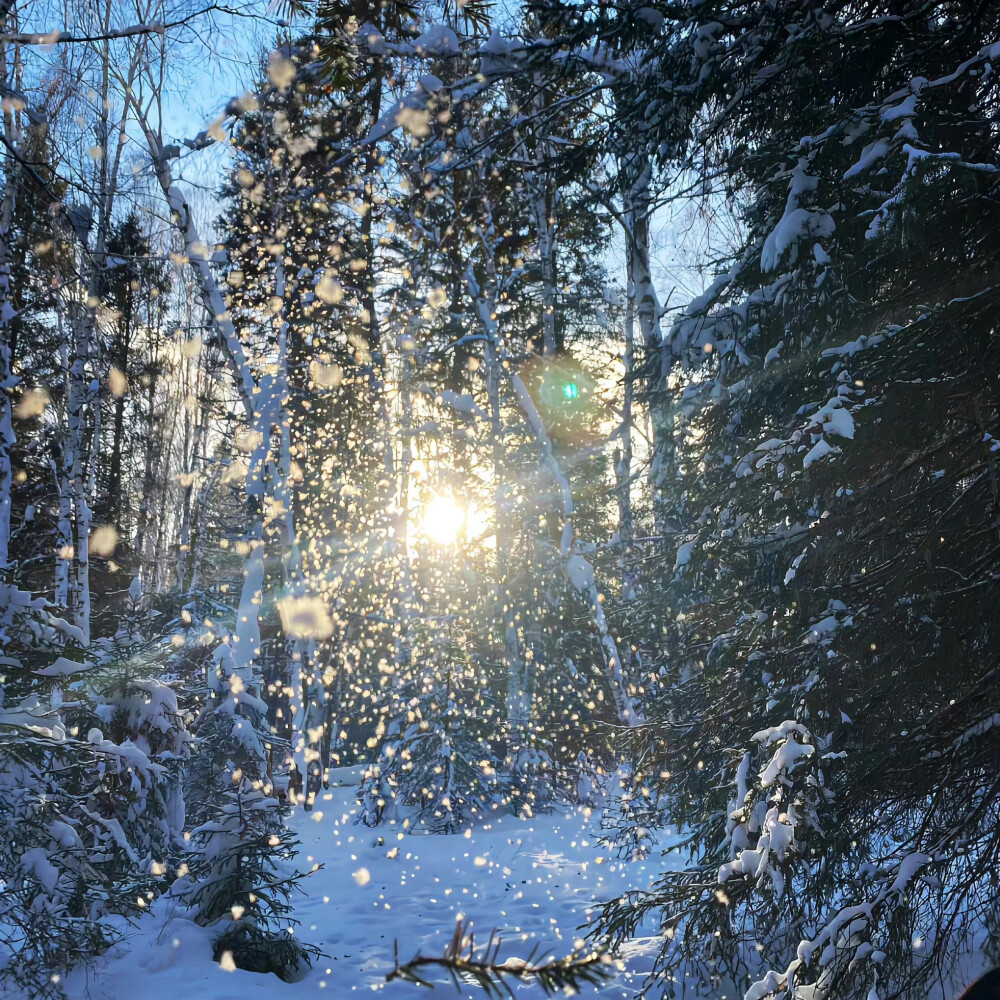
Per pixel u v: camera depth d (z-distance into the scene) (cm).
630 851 983
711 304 686
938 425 482
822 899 486
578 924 755
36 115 827
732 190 670
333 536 1477
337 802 1491
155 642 862
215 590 1183
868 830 462
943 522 447
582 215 1378
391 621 1469
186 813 879
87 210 966
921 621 455
